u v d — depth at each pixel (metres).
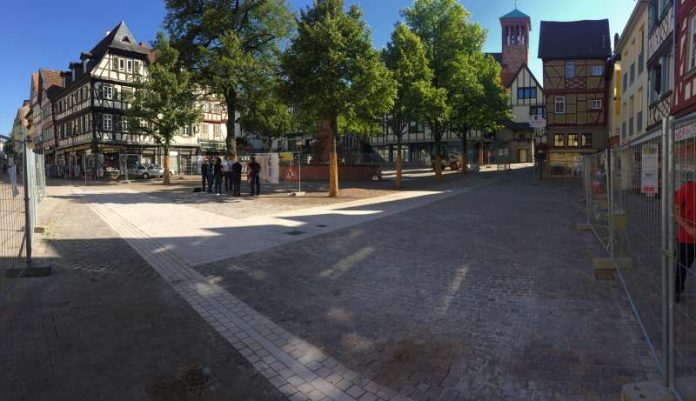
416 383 3.76
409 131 25.50
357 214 13.52
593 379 3.72
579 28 37.47
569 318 5.03
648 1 20.95
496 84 33.94
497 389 3.63
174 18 31.34
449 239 9.45
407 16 29.52
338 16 18.22
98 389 3.63
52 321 5.02
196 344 4.51
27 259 6.86
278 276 6.90
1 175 37.03
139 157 44.22
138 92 30.31
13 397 3.48
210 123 54.59
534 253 8.15
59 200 18.56
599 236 9.20
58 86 59.06
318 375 3.92
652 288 5.21
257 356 4.27
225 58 28.06
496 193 21.23
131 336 4.66
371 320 5.14
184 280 6.70
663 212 3.25
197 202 17.50
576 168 31.92
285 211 14.47
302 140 54.78
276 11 31.20
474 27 31.47
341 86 18.02
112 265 7.50
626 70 27.11
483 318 5.12
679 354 3.72
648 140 4.87
